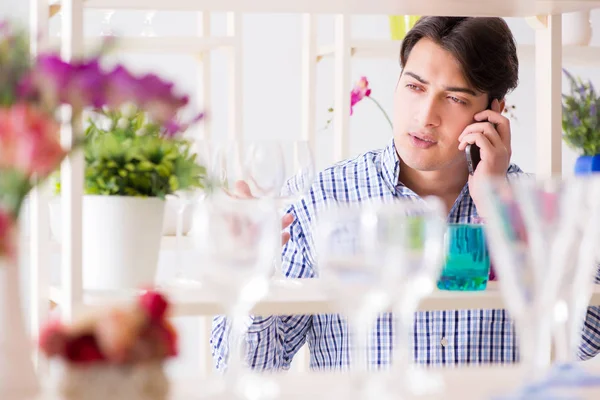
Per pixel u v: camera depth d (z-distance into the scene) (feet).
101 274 5.99
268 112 16.72
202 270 3.81
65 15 5.80
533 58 12.10
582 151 11.55
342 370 8.39
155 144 6.17
